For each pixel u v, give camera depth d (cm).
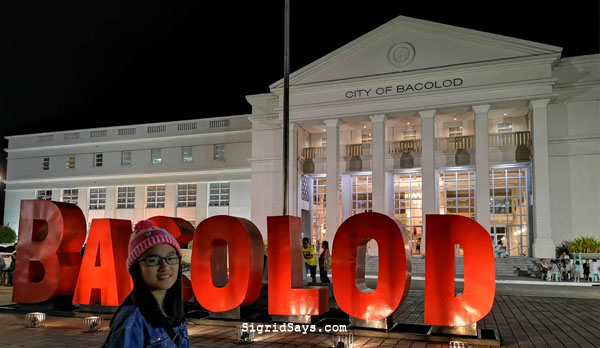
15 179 4644
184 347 303
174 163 4169
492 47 3011
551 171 3000
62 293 1320
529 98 2902
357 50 3306
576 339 1012
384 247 1047
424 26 3153
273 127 3681
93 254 1267
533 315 1339
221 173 4003
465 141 3325
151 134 4247
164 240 301
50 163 4566
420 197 3469
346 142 3753
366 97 3250
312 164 3700
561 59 3014
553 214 2970
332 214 3253
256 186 3675
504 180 3278
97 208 4375
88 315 1239
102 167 4378
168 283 298
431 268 1005
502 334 1066
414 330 1068
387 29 3222
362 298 1056
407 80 3169
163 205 4172
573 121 2981
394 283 1033
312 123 3462
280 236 1159
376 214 1053
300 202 3662
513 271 2702
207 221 1176
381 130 3200
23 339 994
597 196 2897
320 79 3388
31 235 1323
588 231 2891
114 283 1242
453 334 989
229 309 1148
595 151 2930
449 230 999
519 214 3209
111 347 270
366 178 3625
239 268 1145
